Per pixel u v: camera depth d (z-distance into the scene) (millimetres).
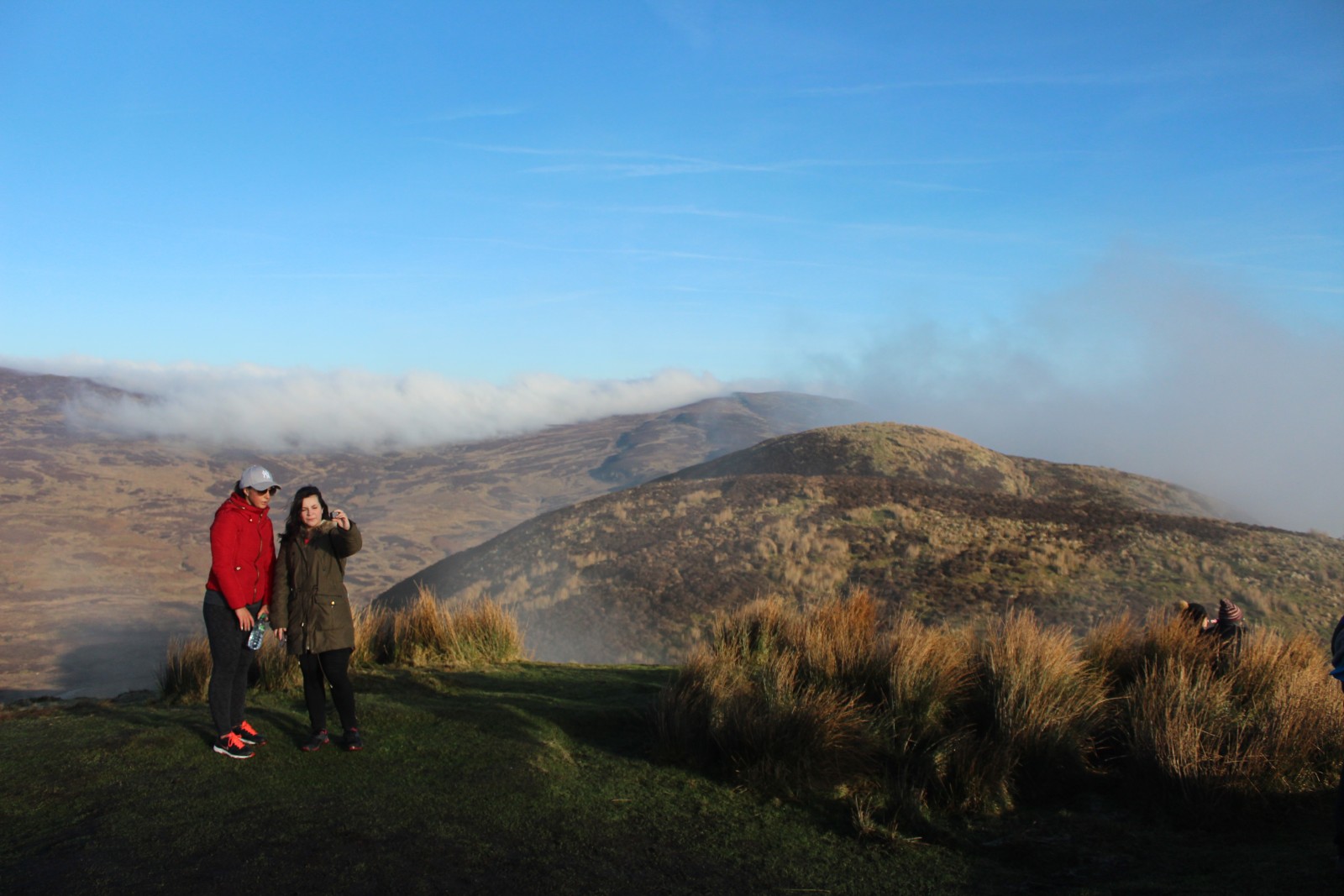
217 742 5270
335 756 5219
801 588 25797
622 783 4988
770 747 5086
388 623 9477
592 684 7777
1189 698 5340
